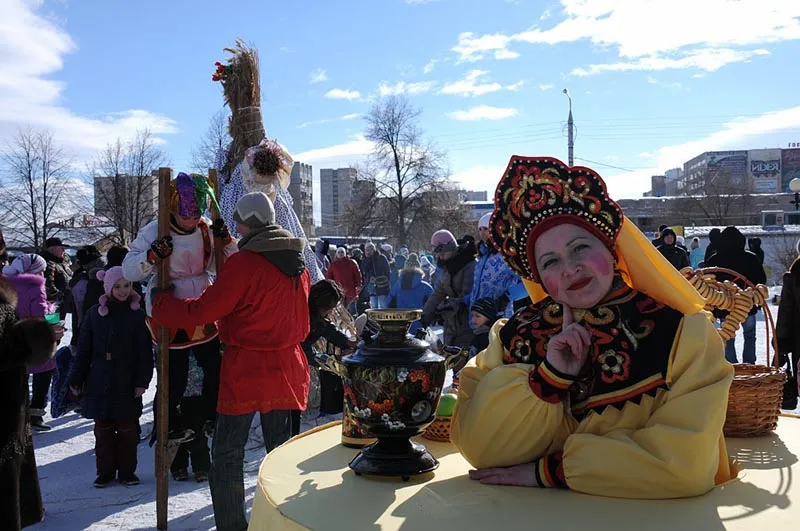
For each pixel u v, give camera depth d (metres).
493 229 2.09
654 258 1.88
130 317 4.94
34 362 2.93
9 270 6.61
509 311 6.11
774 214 33.12
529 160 1.96
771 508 1.59
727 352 8.58
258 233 3.37
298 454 2.21
